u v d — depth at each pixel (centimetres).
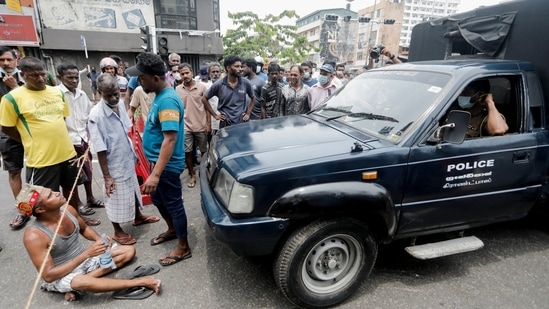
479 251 299
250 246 204
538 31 287
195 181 473
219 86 451
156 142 263
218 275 264
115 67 493
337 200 202
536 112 271
